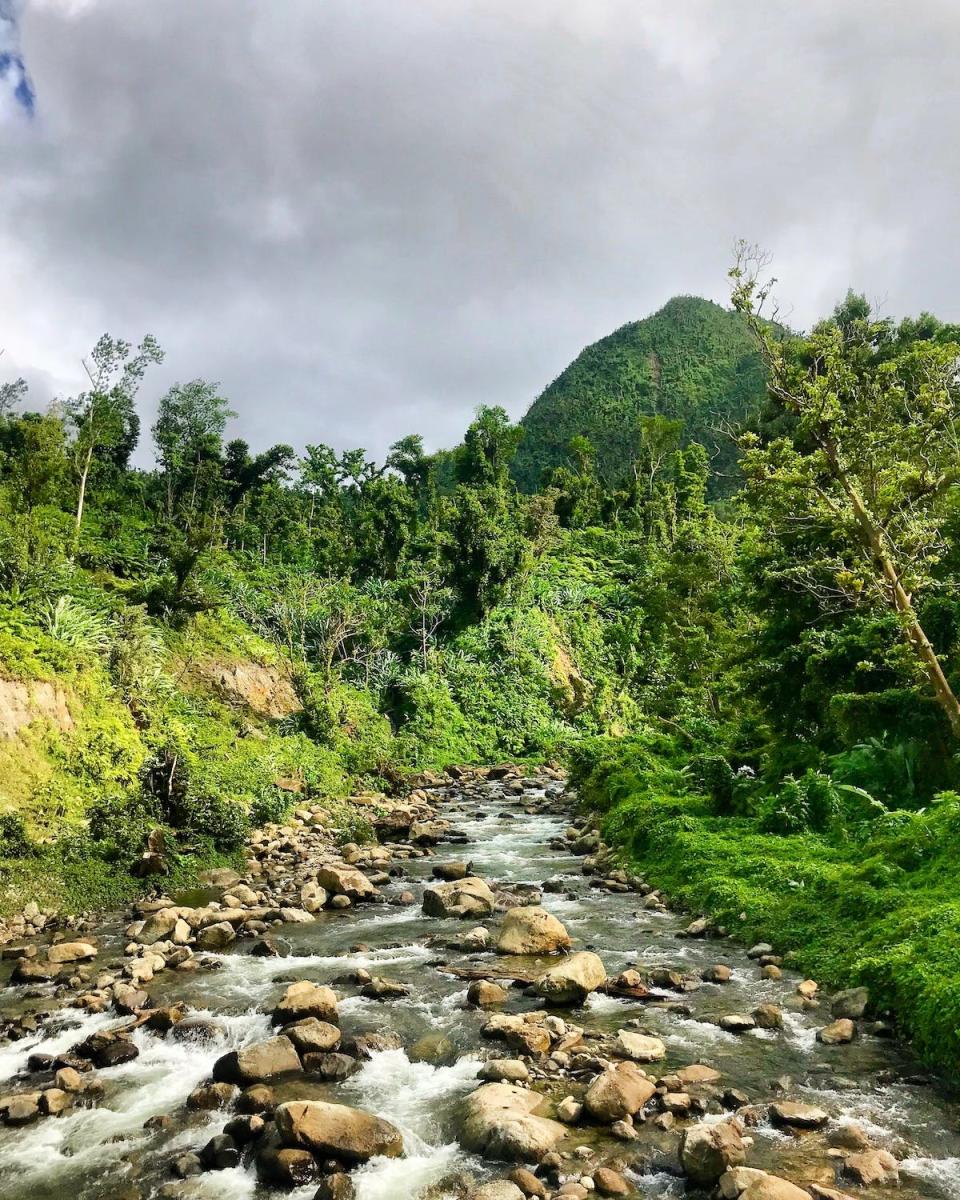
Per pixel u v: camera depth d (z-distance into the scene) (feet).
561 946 34.73
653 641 133.28
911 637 35.78
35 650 57.82
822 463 37.24
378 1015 27.89
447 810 79.25
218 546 146.61
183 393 176.96
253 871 50.70
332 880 45.37
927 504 41.86
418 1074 23.56
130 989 29.55
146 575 109.29
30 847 43.62
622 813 56.70
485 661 132.26
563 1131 20.03
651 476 219.61
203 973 32.63
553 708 130.31
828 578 52.80
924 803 42.04
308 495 202.08
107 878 44.47
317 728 93.45
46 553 75.77
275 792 67.56
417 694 116.98
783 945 33.01
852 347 42.14
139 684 66.44
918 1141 19.19
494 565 140.26
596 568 178.50
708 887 40.16
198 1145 20.35
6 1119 21.54
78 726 56.03
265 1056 23.59
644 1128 20.07
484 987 28.96
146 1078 23.86
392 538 156.04
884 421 37.37
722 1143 18.06
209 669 95.09
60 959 33.88
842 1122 20.08
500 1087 21.65
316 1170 18.86
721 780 52.31
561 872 51.08
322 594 128.26
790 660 54.80
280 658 108.47
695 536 109.09
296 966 33.42
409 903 44.19
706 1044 24.84
